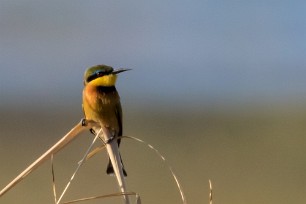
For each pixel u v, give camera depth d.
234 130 24.02
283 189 17.20
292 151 20.81
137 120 25.84
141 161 19.38
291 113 26.62
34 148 20.94
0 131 23.36
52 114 26.84
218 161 19.55
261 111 27.55
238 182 17.67
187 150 20.88
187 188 17.00
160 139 22.36
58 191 16.02
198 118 26.27
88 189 16.11
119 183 7.63
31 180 16.92
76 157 19.12
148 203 15.91
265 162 19.52
